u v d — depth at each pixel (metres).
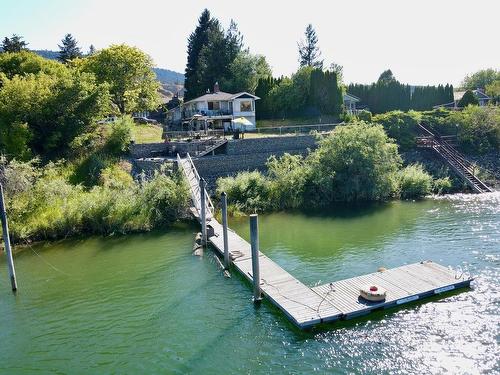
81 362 13.65
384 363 12.82
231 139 38.41
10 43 65.50
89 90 37.28
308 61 97.69
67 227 26.38
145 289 18.78
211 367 13.06
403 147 44.62
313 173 34.25
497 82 85.06
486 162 43.91
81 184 31.20
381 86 67.69
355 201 34.69
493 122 46.47
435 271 18.53
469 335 14.07
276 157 39.06
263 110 63.34
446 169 40.31
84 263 22.14
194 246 24.00
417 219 28.80
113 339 14.90
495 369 12.33
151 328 15.48
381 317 15.36
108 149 36.19
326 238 25.28
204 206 23.88
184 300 17.56
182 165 31.77
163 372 12.94
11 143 31.83
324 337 14.31
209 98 55.75
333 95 58.84
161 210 28.62
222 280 19.44
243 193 32.50
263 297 17.31
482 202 33.31
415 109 67.25
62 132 34.94
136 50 55.81
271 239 25.33
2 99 33.66
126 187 30.25
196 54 79.38
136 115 70.19
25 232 25.31
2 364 13.68
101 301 17.81
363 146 34.00
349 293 16.69
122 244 24.92
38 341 14.96
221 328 15.27
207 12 81.12
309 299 16.27
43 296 18.48
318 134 38.75
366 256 21.92
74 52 87.50
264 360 13.27
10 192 26.58
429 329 14.51
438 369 12.43
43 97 34.19
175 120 66.06
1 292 19.00
